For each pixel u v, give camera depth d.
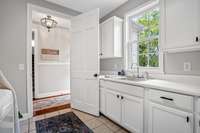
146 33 2.44
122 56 2.81
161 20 1.68
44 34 3.99
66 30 4.52
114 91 2.09
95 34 2.50
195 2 1.32
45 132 1.88
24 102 2.38
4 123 0.83
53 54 4.20
